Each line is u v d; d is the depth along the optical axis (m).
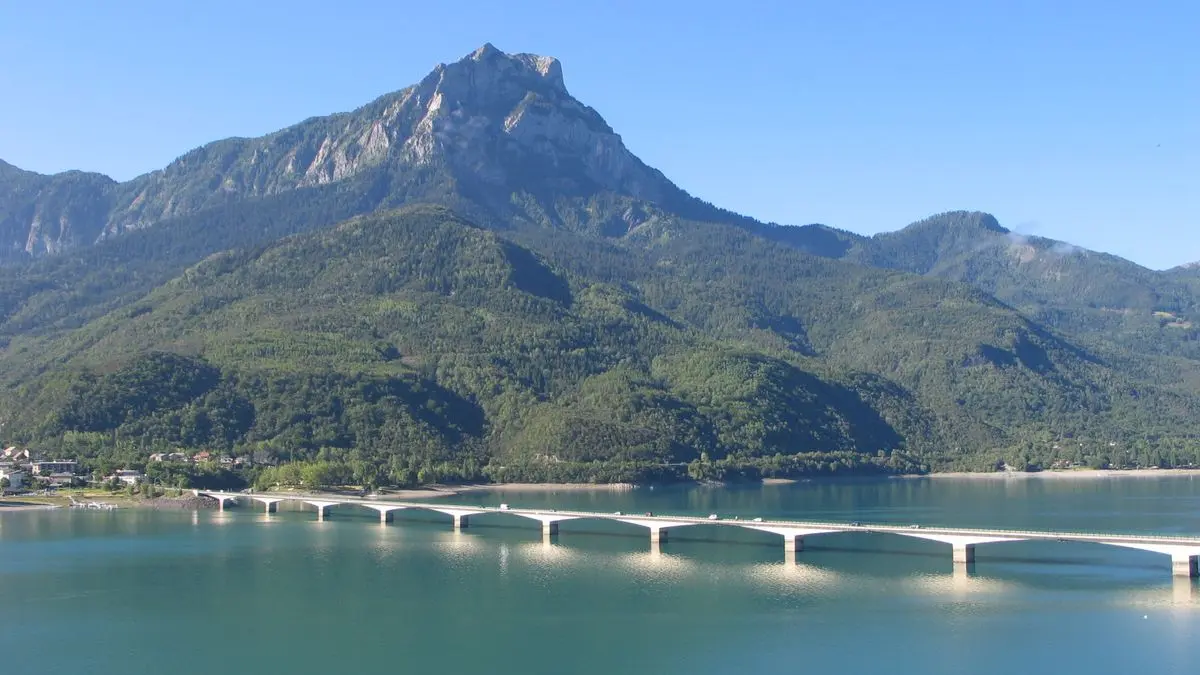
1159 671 191.75
